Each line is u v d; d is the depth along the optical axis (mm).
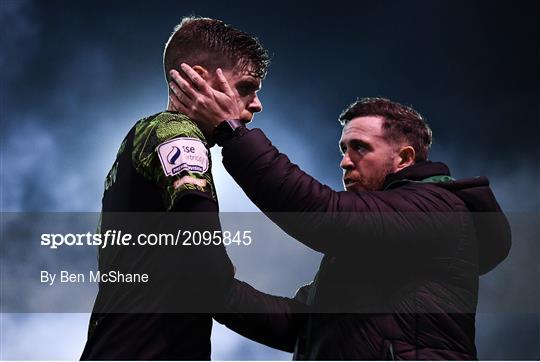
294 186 7984
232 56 8445
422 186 8688
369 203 8203
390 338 8141
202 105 8203
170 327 7348
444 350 8109
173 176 7273
